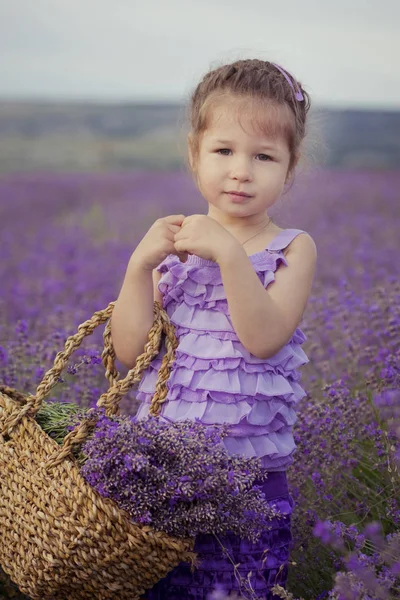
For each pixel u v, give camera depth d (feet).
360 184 56.29
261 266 8.31
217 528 7.22
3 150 76.43
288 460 8.39
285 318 8.07
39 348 13.70
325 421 10.16
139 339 8.31
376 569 8.07
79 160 74.95
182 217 8.36
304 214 42.37
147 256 8.16
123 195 57.06
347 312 14.93
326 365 13.57
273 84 8.39
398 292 15.98
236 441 7.95
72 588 7.56
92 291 23.63
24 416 7.86
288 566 9.17
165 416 7.92
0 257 33.35
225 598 7.22
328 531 8.00
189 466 6.97
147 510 7.02
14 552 7.59
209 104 8.40
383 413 10.66
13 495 7.57
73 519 7.10
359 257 25.99
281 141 8.40
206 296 8.26
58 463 7.44
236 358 8.02
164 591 8.09
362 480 10.47
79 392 12.28
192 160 9.12
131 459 6.90
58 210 51.90
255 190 8.26
